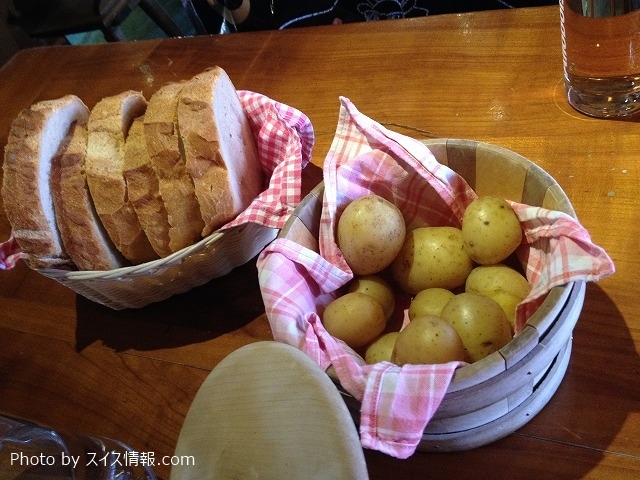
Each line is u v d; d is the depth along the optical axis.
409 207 0.68
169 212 0.71
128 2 1.88
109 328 0.80
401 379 0.46
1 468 0.61
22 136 0.77
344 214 0.62
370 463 0.59
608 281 0.64
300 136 0.83
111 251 0.78
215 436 0.46
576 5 0.70
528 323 0.46
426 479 0.57
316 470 0.39
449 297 0.60
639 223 0.67
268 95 1.02
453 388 0.45
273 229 0.79
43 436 0.66
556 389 0.59
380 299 0.62
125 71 1.21
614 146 0.75
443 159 0.65
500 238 0.58
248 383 0.45
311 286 0.62
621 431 0.55
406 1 1.30
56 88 1.24
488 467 0.56
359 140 0.67
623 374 0.58
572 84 0.79
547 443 0.56
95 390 0.74
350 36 1.06
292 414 0.42
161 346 0.76
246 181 0.78
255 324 0.74
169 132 0.73
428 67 0.95
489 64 0.91
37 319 0.85
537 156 0.77
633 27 0.69
